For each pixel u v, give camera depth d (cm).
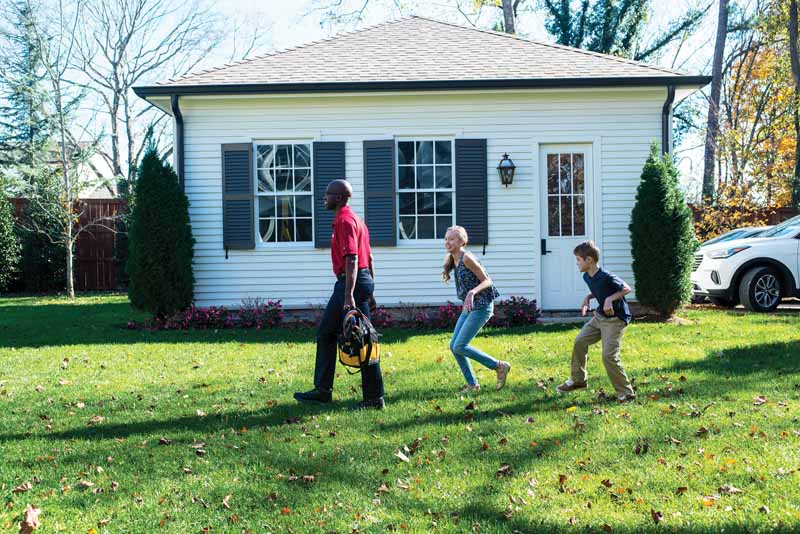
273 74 1123
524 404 562
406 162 1123
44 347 898
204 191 1115
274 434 493
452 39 1293
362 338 547
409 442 466
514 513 348
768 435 459
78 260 1997
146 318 1208
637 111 1113
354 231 556
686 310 1184
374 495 377
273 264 1115
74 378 699
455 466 418
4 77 2145
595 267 574
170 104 1129
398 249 1112
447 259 618
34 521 345
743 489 370
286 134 1116
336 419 528
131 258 1059
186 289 1072
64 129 2064
